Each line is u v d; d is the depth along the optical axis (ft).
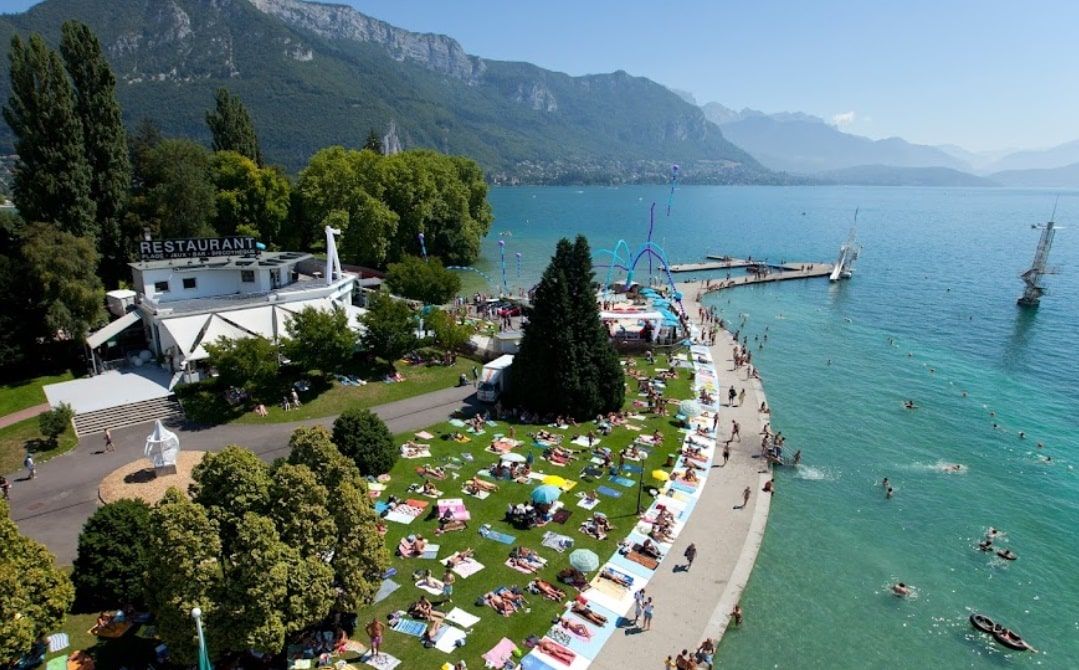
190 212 246.88
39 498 120.47
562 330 162.71
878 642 98.68
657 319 237.86
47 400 159.94
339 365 175.52
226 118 331.36
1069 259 536.42
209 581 71.61
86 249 181.47
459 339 198.80
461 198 386.93
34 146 198.80
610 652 88.94
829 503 139.23
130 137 333.01
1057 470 159.33
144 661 81.35
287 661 81.97
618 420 168.35
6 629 69.15
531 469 138.92
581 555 101.14
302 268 260.83
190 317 174.50
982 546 125.70
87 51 209.97
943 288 393.91
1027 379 229.25
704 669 87.15
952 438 176.45
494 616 93.45
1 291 168.66
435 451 145.48
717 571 109.29
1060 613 108.17
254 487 79.30
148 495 111.96
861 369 234.79
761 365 234.38
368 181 327.06
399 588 98.22
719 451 156.15
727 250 573.74
